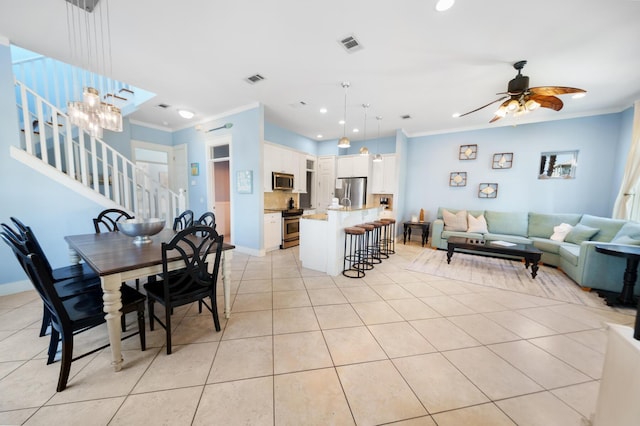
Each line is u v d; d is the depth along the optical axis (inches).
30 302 95.4
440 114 176.6
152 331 79.9
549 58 100.8
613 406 35.6
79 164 161.3
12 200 103.6
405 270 148.3
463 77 119.2
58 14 80.7
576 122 169.9
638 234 115.0
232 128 175.8
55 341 62.2
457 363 67.1
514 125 189.9
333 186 256.1
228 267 86.8
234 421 48.8
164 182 290.8
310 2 73.8
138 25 85.9
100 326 82.0
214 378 59.8
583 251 118.8
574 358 70.0
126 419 48.5
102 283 57.8
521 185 190.7
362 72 116.4
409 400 54.8
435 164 225.8
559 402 54.8
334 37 90.5
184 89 138.7
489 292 116.3
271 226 185.9
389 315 93.1
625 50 93.7
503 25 81.8
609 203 161.6
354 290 116.3
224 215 246.4
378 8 75.5
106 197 131.5
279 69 114.8
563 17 77.2
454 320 90.1
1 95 98.7
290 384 58.6
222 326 83.4
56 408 50.4
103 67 115.4
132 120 196.4
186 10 78.0
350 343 75.2
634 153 137.8
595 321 90.7
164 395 54.5
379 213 203.2
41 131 110.9
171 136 223.8
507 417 50.9
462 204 215.3
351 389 57.5
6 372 59.7
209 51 101.1
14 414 48.9
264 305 99.7
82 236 98.7
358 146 270.7
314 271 142.6
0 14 81.3
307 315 91.9
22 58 140.3
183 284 77.7
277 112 176.9
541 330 84.3
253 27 85.7
